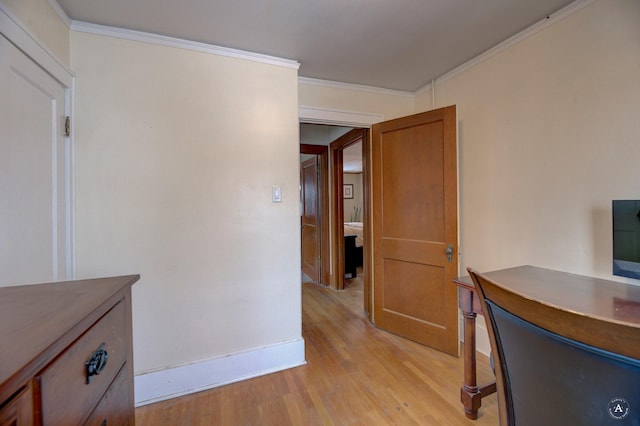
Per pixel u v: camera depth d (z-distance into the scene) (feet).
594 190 4.99
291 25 5.55
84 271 5.31
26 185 3.98
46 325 1.90
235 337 6.32
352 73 7.79
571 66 5.25
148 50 5.67
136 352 5.61
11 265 3.67
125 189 5.54
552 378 2.10
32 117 4.11
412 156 7.87
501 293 2.44
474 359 5.08
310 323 9.27
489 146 6.88
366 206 9.82
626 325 1.64
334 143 12.67
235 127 6.31
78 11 4.97
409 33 5.97
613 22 4.68
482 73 6.95
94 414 2.20
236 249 6.33
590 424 1.90
